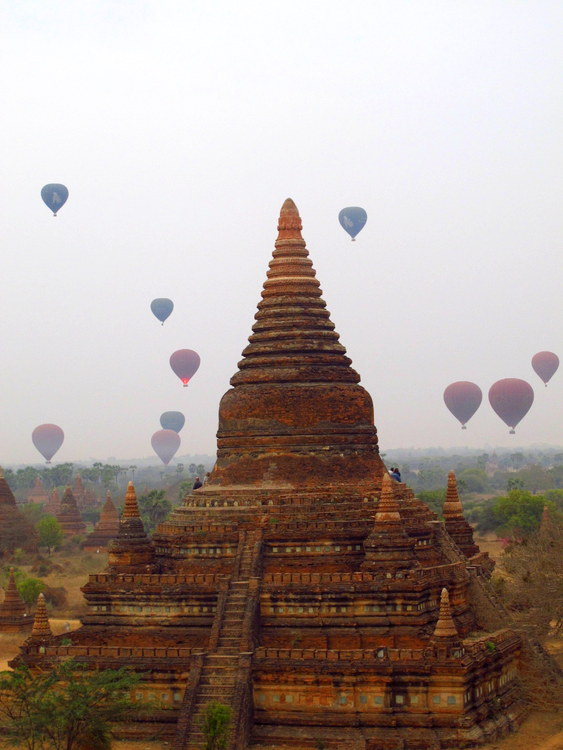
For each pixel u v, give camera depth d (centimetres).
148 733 6525
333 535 7156
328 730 6369
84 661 6712
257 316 8012
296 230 8119
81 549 19012
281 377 7656
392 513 6981
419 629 6738
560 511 17125
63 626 10244
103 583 7150
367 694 6397
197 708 6372
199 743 6222
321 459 7488
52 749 6288
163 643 6962
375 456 7706
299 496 7344
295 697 6462
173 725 6544
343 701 6406
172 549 7388
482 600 7438
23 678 6259
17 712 6481
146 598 7056
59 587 13062
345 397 7650
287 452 7506
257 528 7250
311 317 7919
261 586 6888
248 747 6325
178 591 7012
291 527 7194
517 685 7112
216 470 7725
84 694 6103
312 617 6831
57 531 19012
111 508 19200
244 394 7675
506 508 18038
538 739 6431
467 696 6400
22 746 6316
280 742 6359
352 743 6244
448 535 7712
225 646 6650
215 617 6756
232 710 6266
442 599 6500
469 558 7944
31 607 11362
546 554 8725
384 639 6731
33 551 17588
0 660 9019
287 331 7838
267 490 7406
